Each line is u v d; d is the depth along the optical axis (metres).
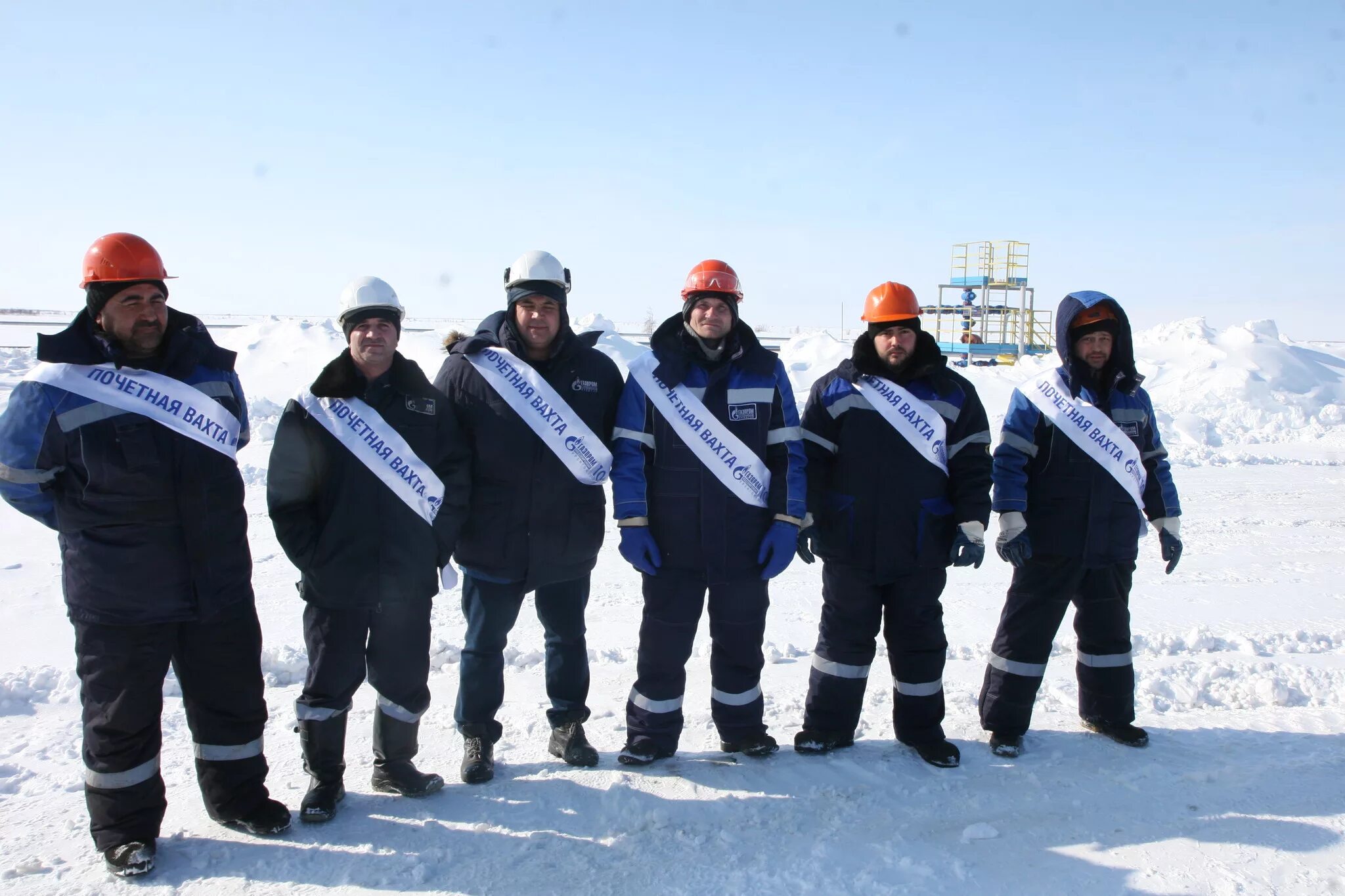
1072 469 3.98
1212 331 22.91
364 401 3.38
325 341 17.02
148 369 3.05
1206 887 3.06
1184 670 5.07
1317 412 18.38
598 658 5.25
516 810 3.50
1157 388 20.34
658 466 3.76
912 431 3.84
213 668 3.20
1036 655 4.05
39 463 2.92
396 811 3.48
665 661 3.83
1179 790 3.73
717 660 3.93
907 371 3.91
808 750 4.02
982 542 3.80
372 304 3.32
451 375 3.72
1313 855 3.24
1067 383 4.04
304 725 3.40
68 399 2.93
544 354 3.71
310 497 3.39
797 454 3.83
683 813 3.49
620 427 3.77
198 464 3.07
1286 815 3.53
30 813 3.40
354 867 3.10
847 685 4.02
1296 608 6.33
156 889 2.95
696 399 3.71
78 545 2.97
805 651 5.41
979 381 17.38
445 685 4.75
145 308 2.99
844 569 3.95
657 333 3.83
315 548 3.36
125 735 3.04
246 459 10.63
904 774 3.86
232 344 17.20
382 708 3.55
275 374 15.70
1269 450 15.13
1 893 2.91
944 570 3.98
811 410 4.04
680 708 3.92
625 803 3.53
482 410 3.62
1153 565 7.59
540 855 3.20
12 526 8.00
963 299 32.44
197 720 3.24
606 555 7.68
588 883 3.04
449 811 3.48
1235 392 19.14
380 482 3.36
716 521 3.71
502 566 3.63
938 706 4.00
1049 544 4.00
